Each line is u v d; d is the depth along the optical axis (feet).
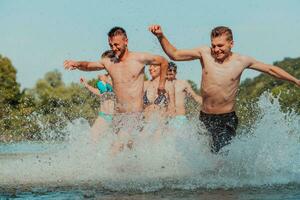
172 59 23.67
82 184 18.22
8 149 40.24
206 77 23.89
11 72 183.42
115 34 26.00
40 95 135.64
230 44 23.47
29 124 38.32
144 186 17.25
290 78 23.88
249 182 17.76
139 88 26.27
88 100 35.58
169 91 33.81
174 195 15.24
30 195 15.81
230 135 24.06
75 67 26.17
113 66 26.50
